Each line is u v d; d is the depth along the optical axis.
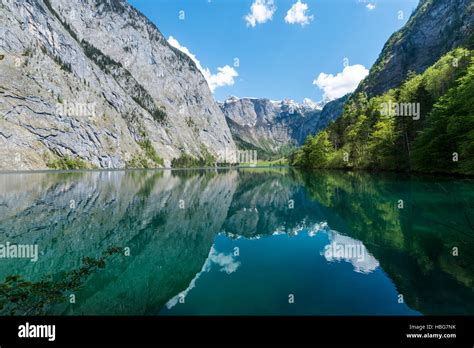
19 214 21.80
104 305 8.20
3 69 119.00
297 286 9.37
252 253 13.36
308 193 33.31
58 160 123.38
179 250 13.98
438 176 37.91
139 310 7.90
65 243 14.80
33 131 119.38
